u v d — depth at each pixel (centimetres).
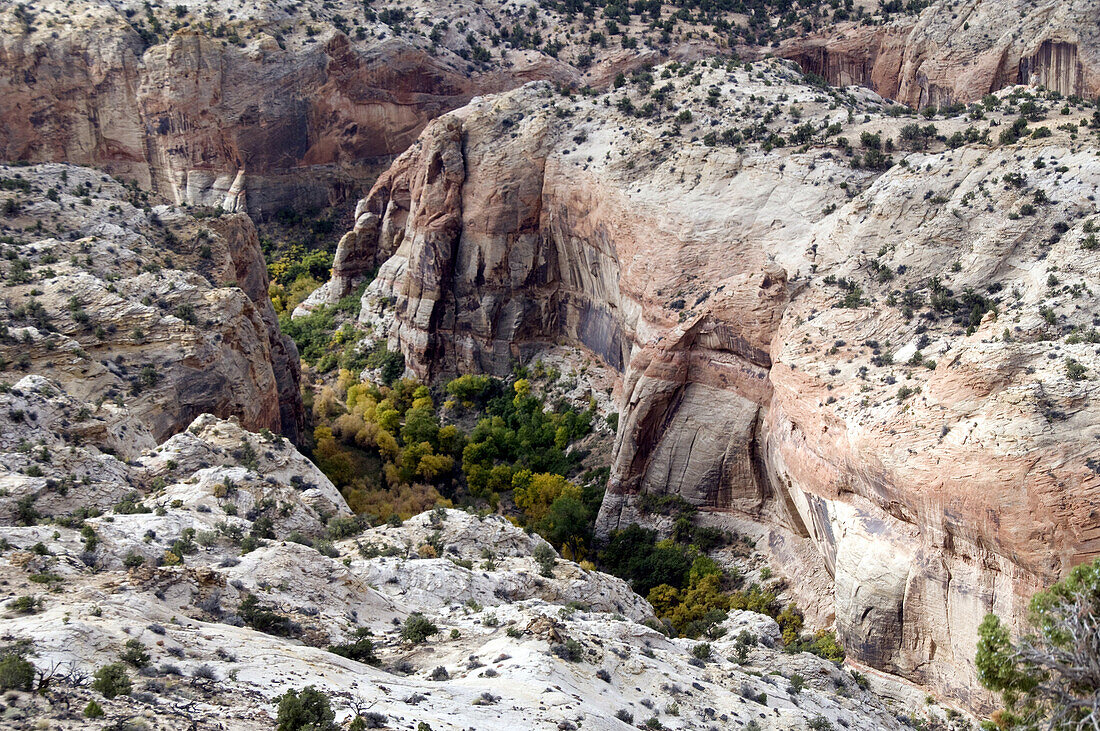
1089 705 3100
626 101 10450
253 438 6725
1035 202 7225
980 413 5834
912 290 7300
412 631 4469
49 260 8131
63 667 3027
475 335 10838
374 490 9131
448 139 10850
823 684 5400
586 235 9938
